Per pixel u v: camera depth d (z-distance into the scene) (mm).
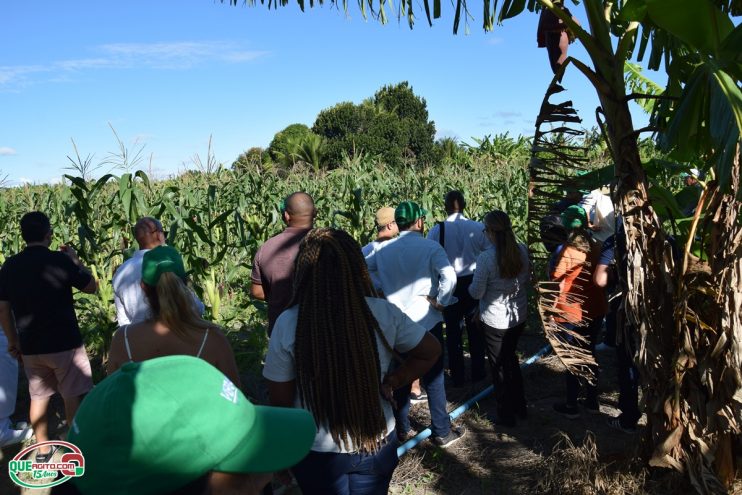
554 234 4184
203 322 2582
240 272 8992
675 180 9516
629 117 3178
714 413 3141
